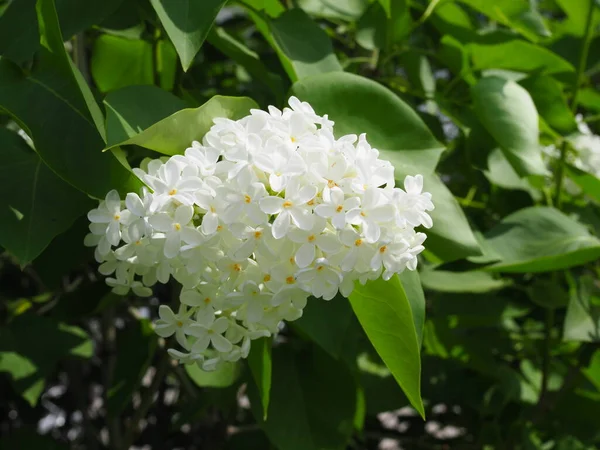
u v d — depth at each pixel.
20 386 0.43
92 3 0.32
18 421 0.68
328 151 0.25
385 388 0.46
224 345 0.27
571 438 0.50
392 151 0.32
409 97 0.46
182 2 0.28
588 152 0.44
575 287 0.44
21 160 0.29
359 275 0.26
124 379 0.40
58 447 0.54
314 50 0.36
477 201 0.51
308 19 0.36
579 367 0.48
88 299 0.44
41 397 0.68
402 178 0.31
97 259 0.29
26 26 0.32
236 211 0.24
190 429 0.66
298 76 0.34
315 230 0.25
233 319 0.28
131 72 0.41
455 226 0.32
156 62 0.41
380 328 0.28
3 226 0.28
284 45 0.35
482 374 0.53
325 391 0.40
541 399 0.48
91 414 0.72
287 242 0.25
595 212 0.50
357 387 0.41
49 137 0.28
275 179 0.24
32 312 0.48
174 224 0.25
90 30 0.43
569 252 0.36
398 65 0.54
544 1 0.64
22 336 0.44
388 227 0.25
